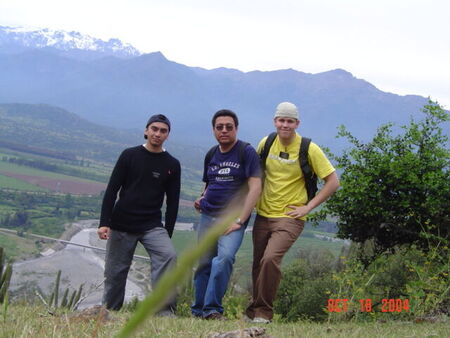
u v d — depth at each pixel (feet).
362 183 29.37
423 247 30.25
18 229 459.73
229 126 19.70
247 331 9.73
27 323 8.41
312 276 72.59
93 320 10.23
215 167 19.88
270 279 18.94
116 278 21.93
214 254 20.98
